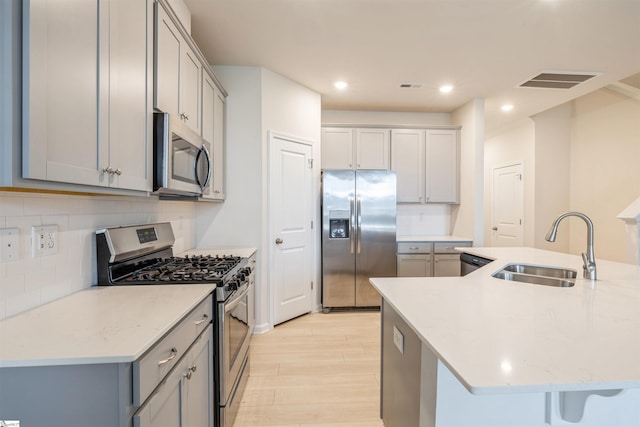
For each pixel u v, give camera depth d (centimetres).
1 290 120
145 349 100
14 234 125
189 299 146
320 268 415
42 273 139
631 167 441
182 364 131
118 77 139
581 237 507
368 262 409
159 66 176
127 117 146
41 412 95
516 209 556
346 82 376
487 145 639
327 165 446
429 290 164
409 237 462
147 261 213
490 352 95
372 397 228
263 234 341
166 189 178
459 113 466
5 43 90
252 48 300
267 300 346
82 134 116
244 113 336
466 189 447
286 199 369
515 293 158
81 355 94
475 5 236
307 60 322
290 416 207
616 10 239
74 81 112
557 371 84
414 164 459
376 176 408
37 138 96
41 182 102
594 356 92
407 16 249
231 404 189
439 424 110
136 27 154
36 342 102
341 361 279
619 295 155
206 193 252
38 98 96
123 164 143
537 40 283
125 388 96
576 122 515
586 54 307
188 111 223
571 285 191
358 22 258
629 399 116
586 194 499
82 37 116
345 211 405
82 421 95
